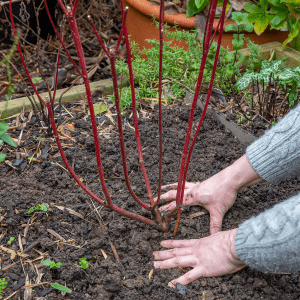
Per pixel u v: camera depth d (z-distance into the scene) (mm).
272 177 1401
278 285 1361
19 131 2088
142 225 1565
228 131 2150
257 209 1677
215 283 1339
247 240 1152
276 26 2488
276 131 1334
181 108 2287
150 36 2949
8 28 3098
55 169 1833
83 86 2453
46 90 2646
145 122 2205
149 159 1938
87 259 1422
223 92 2420
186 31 2693
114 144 2014
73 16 887
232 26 2369
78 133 2084
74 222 1564
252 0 2576
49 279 1328
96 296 1281
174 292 1316
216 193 1549
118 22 3721
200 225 1581
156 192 1731
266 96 2254
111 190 1730
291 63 2588
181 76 2447
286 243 1027
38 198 1648
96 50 3275
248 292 1324
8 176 1786
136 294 1308
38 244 1458
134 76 2416
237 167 1526
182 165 1305
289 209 1054
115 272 1360
